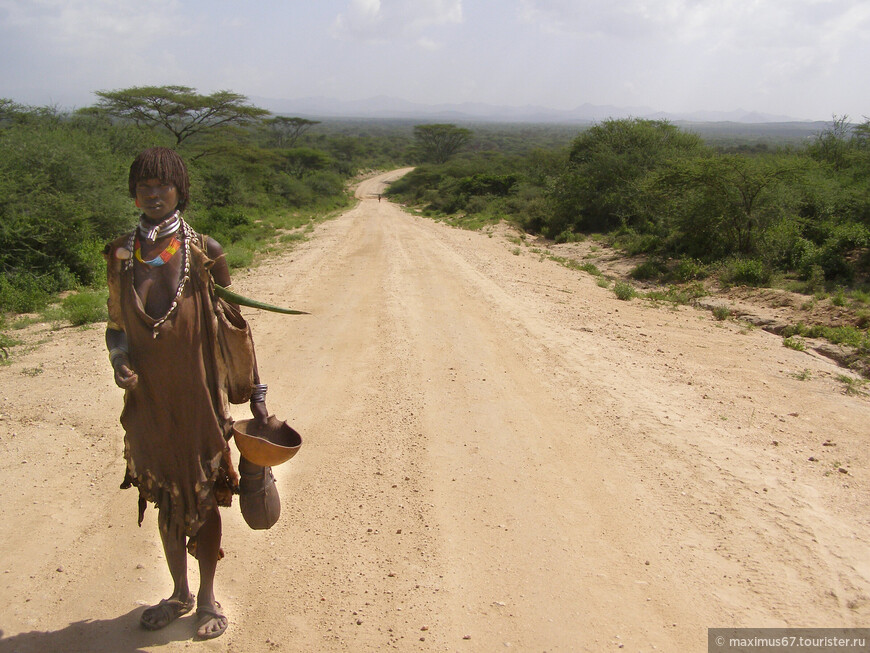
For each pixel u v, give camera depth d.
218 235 23.02
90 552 3.22
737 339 9.12
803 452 4.80
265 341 7.59
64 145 17.23
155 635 2.61
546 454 4.58
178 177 2.32
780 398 6.23
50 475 4.03
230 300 2.42
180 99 39.00
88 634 2.61
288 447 2.38
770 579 3.17
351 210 48.50
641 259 18.78
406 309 9.43
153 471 2.40
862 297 11.33
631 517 3.73
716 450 4.72
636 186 25.23
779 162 17.34
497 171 58.59
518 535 3.52
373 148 133.88
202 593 2.67
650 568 3.24
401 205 59.25
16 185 14.66
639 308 11.32
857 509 3.91
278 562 3.20
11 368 6.48
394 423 5.11
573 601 2.97
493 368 6.61
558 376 6.39
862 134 25.95
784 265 14.74
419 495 3.95
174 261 2.30
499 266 14.90
